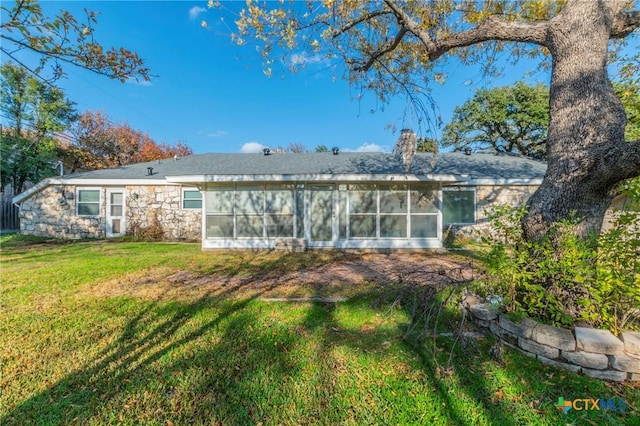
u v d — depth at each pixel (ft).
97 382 7.61
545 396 7.03
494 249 9.83
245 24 15.60
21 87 49.85
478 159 40.91
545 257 9.25
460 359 8.59
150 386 7.47
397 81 19.43
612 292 8.09
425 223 28.76
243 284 16.51
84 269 19.42
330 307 12.75
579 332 8.04
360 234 29.09
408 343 9.58
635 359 7.37
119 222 37.55
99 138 70.44
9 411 6.59
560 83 10.54
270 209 29.86
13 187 50.47
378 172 30.58
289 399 7.02
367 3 16.51
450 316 11.44
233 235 29.71
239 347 9.34
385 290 15.03
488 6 15.43
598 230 9.82
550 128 10.86
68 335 10.06
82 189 36.96
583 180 9.53
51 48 6.70
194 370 8.13
